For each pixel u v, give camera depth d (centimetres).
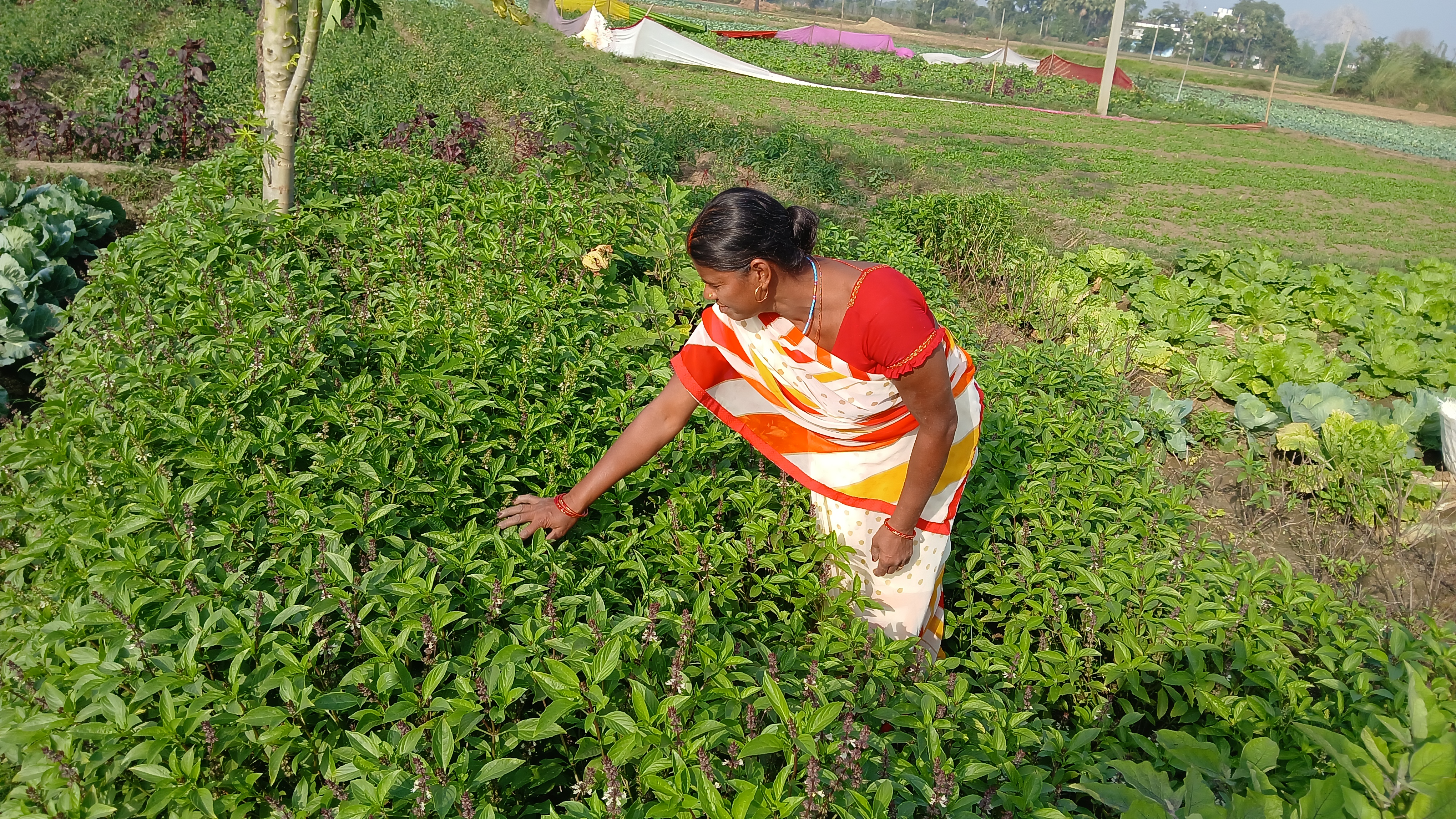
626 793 213
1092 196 1540
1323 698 310
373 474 311
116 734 217
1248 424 630
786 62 3509
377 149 886
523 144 1012
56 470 316
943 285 757
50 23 1730
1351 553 501
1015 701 296
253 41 1691
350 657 254
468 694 228
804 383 289
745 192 242
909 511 297
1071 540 387
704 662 249
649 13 3797
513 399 405
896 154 1684
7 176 726
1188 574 367
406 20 2647
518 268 549
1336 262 1203
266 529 290
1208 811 193
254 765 239
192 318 411
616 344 470
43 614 264
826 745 231
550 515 310
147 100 954
